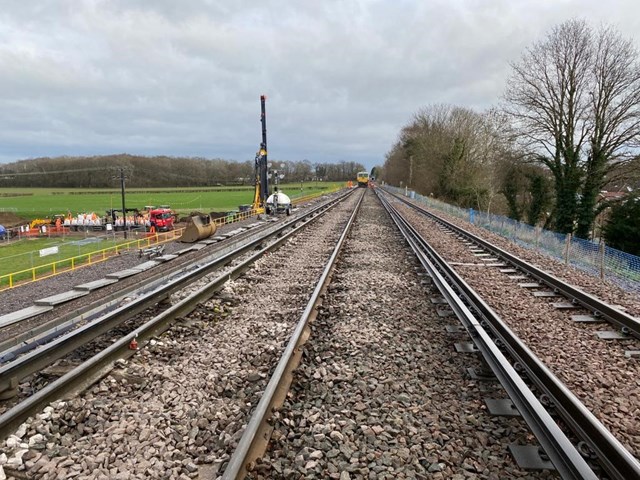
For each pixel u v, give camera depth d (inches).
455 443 168.1
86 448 164.7
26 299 545.3
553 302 376.8
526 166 1395.2
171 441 169.2
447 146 2303.2
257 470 148.7
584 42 1168.2
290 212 1512.1
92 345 268.5
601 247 509.7
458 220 1256.8
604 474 148.7
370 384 212.8
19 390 210.1
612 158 1167.0
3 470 149.7
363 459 157.3
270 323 304.2
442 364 238.7
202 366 236.5
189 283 418.6
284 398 195.6
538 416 167.9
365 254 586.2
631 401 203.3
